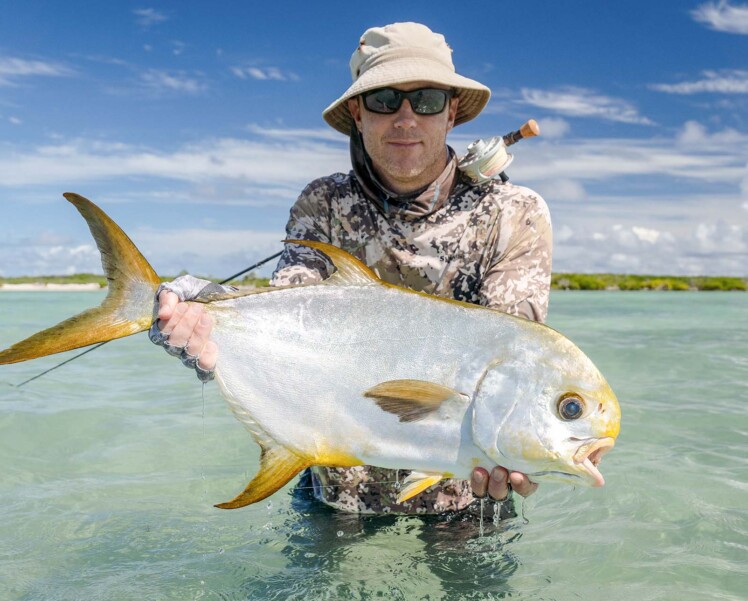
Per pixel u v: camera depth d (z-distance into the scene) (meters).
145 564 1.12
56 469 1.61
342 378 0.97
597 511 1.36
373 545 1.20
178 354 0.99
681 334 4.73
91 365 3.18
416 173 1.23
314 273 1.27
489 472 0.95
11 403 2.21
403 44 1.23
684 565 1.12
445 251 1.27
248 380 1.00
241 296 1.01
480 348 0.95
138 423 2.02
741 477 1.54
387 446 0.96
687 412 2.18
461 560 1.15
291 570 1.11
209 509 1.36
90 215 0.98
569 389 0.92
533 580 1.08
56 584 1.05
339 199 1.31
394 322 0.98
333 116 1.39
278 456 0.99
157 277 1.00
